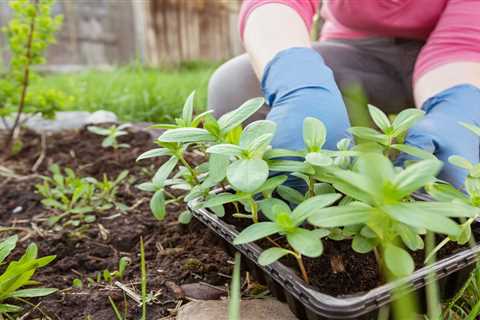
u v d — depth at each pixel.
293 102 1.08
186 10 6.62
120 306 1.04
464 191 1.10
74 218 1.46
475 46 1.39
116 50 6.69
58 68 6.07
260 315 0.96
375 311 0.78
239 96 1.75
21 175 1.83
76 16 6.36
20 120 2.44
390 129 0.91
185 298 1.06
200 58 6.89
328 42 1.88
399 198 0.67
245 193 0.82
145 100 2.58
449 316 0.91
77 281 1.12
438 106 1.28
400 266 0.69
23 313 1.04
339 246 0.92
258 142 0.81
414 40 1.77
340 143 0.94
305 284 0.78
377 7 1.60
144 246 1.29
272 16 1.34
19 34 2.00
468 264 0.84
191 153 1.87
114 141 1.73
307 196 0.92
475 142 1.19
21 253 1.27
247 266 1.02
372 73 1.80
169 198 1.54
